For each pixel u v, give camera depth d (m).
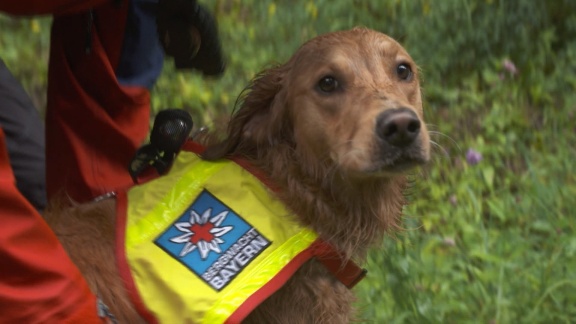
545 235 4.86
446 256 4.53
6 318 2.19
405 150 2.74
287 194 2.93
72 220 2.84
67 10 2.55
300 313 2.92
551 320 3.98
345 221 3.01
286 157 2.98
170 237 2.73
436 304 4.01
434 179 5.18
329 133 2.87
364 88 2.83
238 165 2.95
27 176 3.44
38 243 2.24
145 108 3.32
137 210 2.81
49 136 3.19
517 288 4.14
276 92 3.03
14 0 2.38
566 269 4.30
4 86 3.39
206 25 3.14
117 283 2.68
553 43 6.49
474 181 5.15
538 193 4.95
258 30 6.25
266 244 2.77
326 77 2.87
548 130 5.74
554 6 6.47
